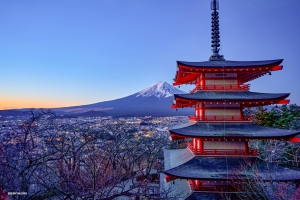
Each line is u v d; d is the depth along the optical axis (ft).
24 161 43.01
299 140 57.62
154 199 50.62
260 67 62.23
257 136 57.88
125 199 57.98
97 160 60.80
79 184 47.01
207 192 59.31
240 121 63.57
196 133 59.88
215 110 64.90
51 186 41.81
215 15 77.36
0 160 38.73
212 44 76.13
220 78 66.64
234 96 63.67
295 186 55.06
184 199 57.77
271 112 112.68
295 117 104.17
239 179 54.80
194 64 66.13
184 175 56.13
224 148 62.90
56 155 52.42
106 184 52.08
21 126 47.55
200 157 62.44
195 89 69.62
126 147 115.75
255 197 52.24
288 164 77.10
